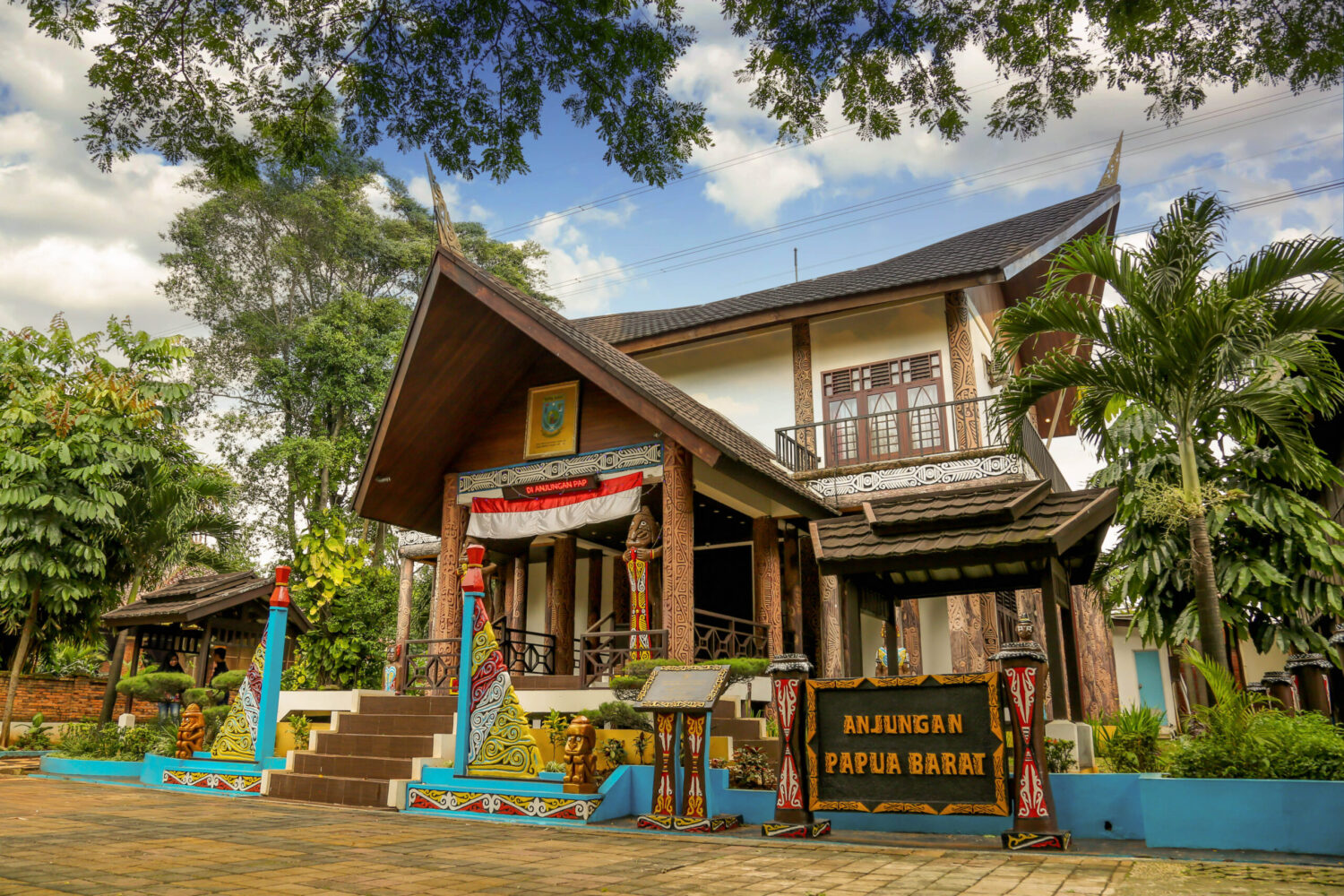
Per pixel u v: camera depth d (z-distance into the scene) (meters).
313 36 6.10
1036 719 6.00
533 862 5.49
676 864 5.43
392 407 11.92
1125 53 6.04
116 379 15.92
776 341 17.36
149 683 13.48
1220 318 7.19
